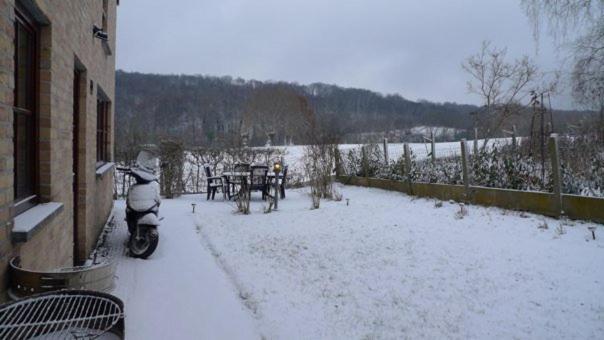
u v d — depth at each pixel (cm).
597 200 683
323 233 753
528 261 544
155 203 633
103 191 814
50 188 367
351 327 394
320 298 461
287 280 517
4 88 247
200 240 725
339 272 546
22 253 280
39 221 289
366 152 1386
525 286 474
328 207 1006
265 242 705
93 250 638
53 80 370
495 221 743
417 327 393
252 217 925
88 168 586
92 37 614
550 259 544
